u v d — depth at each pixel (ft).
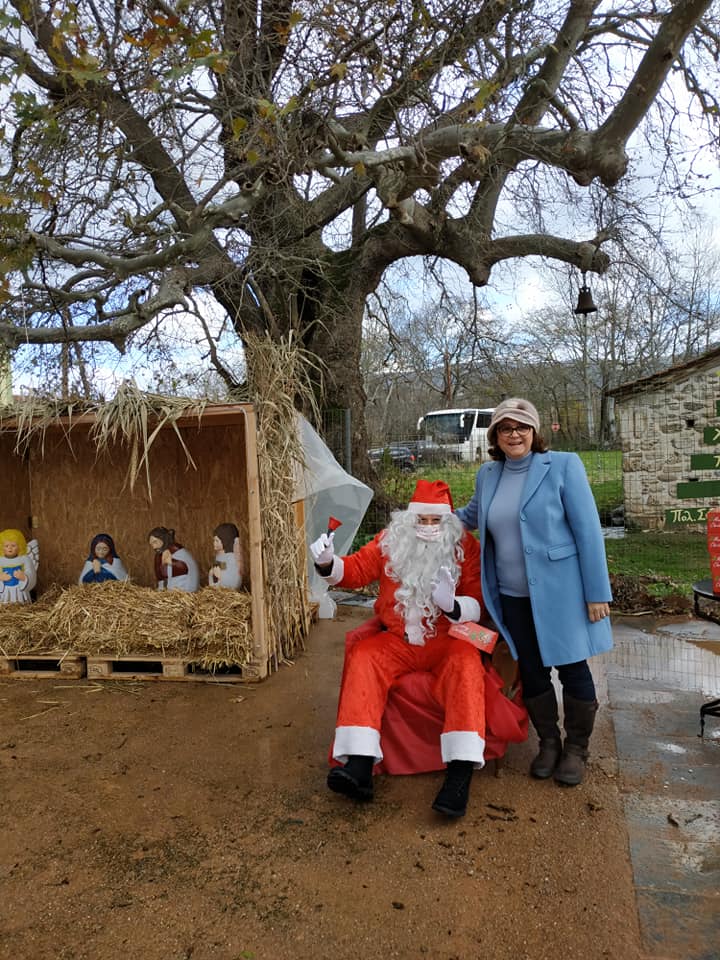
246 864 8.21
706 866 7.95
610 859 8.13
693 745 11.14
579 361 99.30
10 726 12.44
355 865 8.15
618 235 30.35
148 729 12.18
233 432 17.06
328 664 15.42
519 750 11.20
